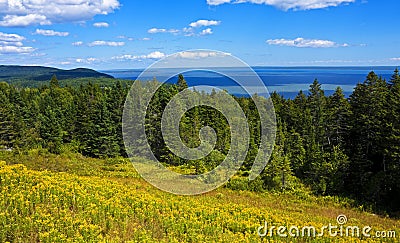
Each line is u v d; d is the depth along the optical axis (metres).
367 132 30.16
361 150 30.22
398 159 26.44
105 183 20.97
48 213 13.77
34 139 45.50
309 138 34.94
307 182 30.47
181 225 14.39
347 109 32.56
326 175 29.56
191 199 20.52
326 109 36.19
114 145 42.16
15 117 46.94
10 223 11.91
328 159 30.67
